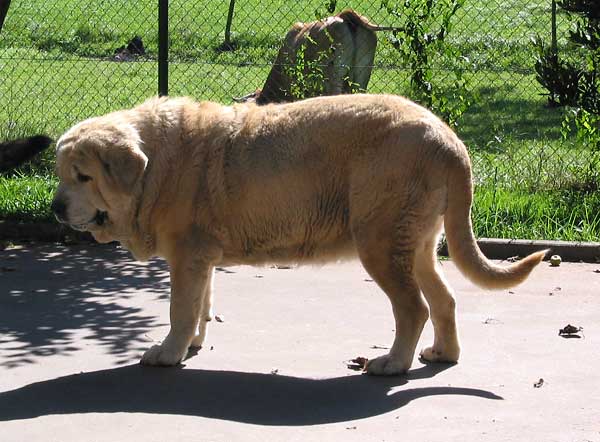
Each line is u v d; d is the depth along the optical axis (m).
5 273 11.61
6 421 7.34
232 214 8.47
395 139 8.12
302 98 15.14
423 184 8.10
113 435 7.08
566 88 14.06
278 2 30.91
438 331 8.70
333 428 7.23
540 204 13.48
